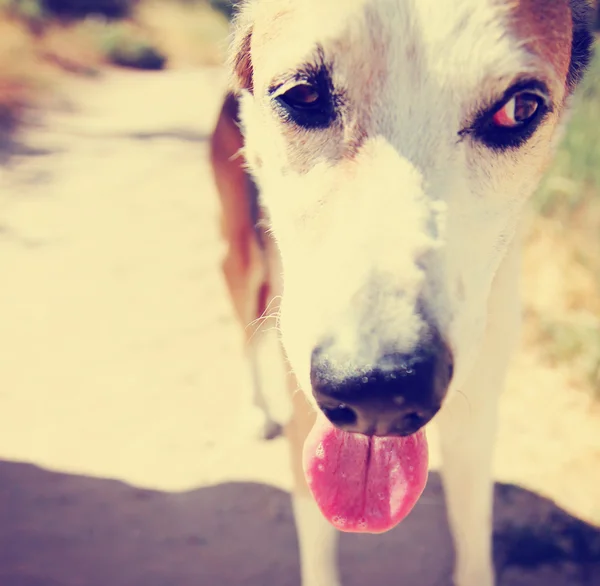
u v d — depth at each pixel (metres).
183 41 3.27
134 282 0.81
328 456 0.31
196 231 0.98
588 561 0.42
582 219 0.76
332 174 0.29
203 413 0.57
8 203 1.09
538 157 0.31
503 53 0.28
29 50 2.20
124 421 0.56
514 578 0.42
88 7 3.05
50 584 0.42
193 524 0.46
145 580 0.42
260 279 0.49
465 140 0.29
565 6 0.31
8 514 0.47
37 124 1.60
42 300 0.77
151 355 0.66
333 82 0.29
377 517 0.30
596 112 0.99
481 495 0.38
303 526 0.38
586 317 0.62
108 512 0.47
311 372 0.26
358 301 0.26
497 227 0.30
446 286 0.27
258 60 0.32
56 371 0.63
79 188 1.19
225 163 0.49
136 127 1.68
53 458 0.52
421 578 0.42
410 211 0.27
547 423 0.52
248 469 0.51
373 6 0.28
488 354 0.34
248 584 0.42
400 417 0.26
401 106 0.28
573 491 0.47
